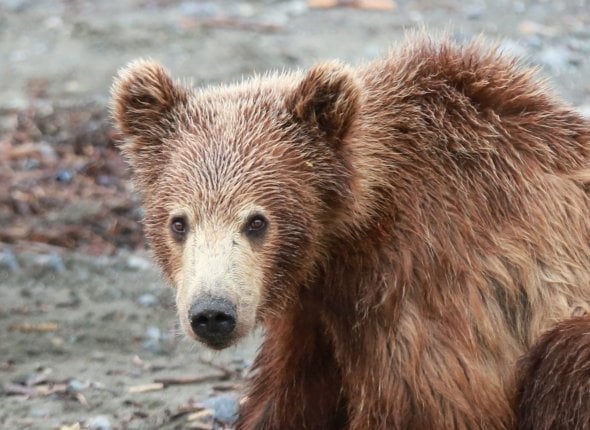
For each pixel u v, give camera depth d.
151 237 11.04
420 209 10.98
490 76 11.62
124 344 15.47
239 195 10.45
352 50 24.84
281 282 10.73
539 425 10.82
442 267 10.88
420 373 10.79
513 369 11.05
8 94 24.16
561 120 11.71
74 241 18.47
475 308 10.88
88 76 24.80
